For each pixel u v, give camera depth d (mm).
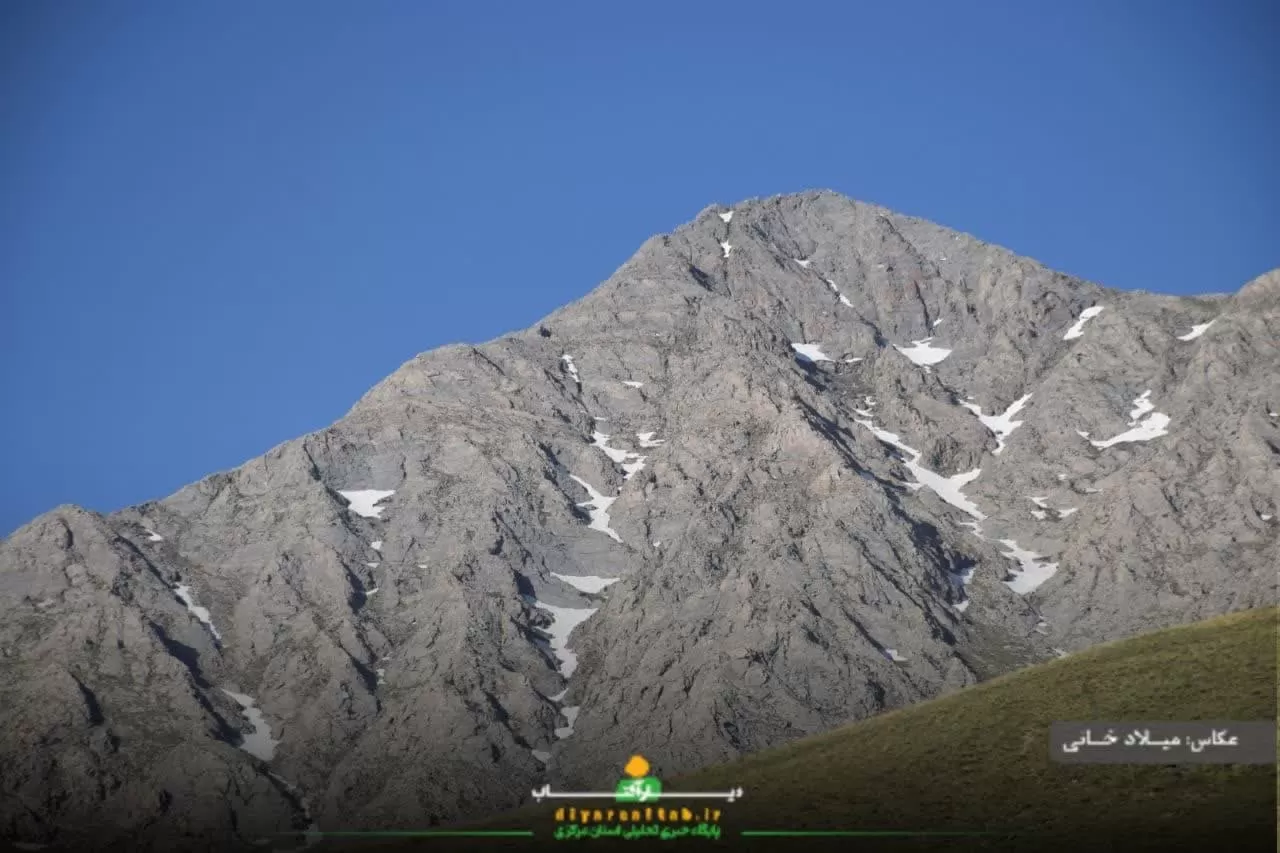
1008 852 128125
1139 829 126938
